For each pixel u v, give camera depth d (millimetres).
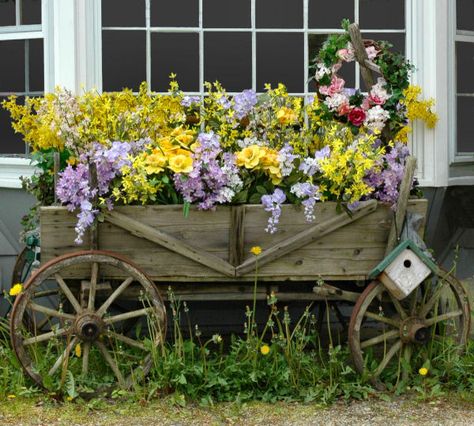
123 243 5527
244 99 5926
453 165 7016
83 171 5457
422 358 5840
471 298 6332
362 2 6930
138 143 5750
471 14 7250
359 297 5602
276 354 5676
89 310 5441
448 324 5938
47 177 6023
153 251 5551
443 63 6879
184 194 5488
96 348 5887
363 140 5582
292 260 5652
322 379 5652
